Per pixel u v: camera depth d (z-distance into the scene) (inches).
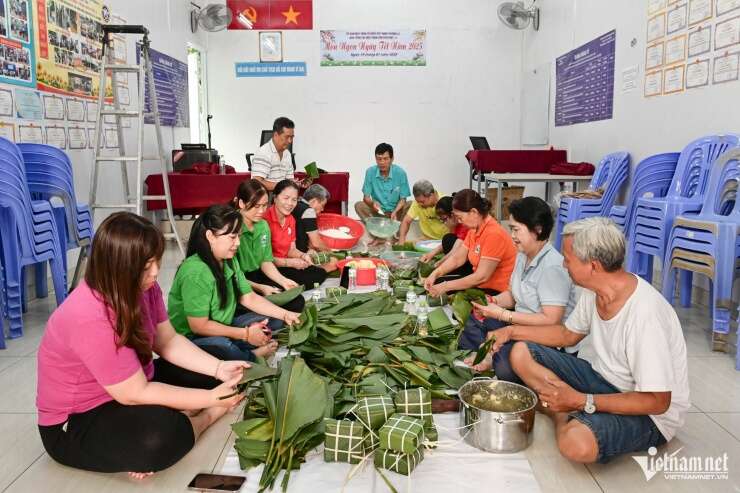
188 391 70.8
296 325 92.7
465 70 353.7
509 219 99.2
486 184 287.3
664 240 145.9
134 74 250.4
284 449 70.6
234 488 69.3
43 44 174.2
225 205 97.8
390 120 357.4
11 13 157.8
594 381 78.2
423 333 104.8
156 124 210.4
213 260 98.2
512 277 105.6
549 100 314.3
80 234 161.5
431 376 90.9
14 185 127.0
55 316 66.9
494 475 71.4
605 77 241.1
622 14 224.4
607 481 71.0
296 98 354.9
